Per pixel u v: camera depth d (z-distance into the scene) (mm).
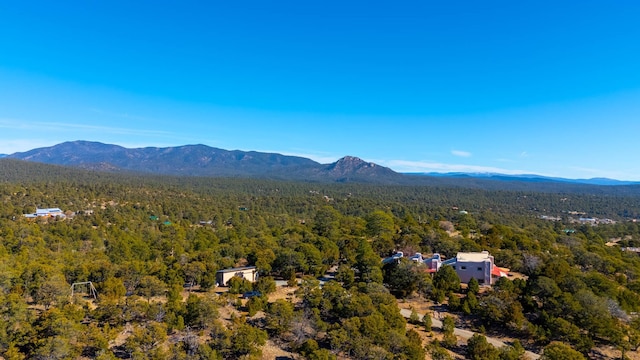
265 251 74688
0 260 57406
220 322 42094
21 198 152875
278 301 45625
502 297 50156
